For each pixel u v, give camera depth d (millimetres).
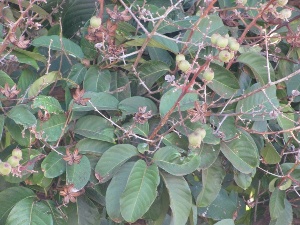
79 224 721
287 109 808
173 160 692
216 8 787
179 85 681
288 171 789
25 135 705
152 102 751
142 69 775
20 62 738
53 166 690
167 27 796
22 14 691
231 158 743
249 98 766
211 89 777
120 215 685
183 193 701
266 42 725
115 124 696
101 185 724
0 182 746
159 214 741
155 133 708
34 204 698
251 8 754
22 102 710
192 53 762
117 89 749
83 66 773
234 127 751
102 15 787
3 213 705
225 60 625
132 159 731
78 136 748
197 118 670
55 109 701
